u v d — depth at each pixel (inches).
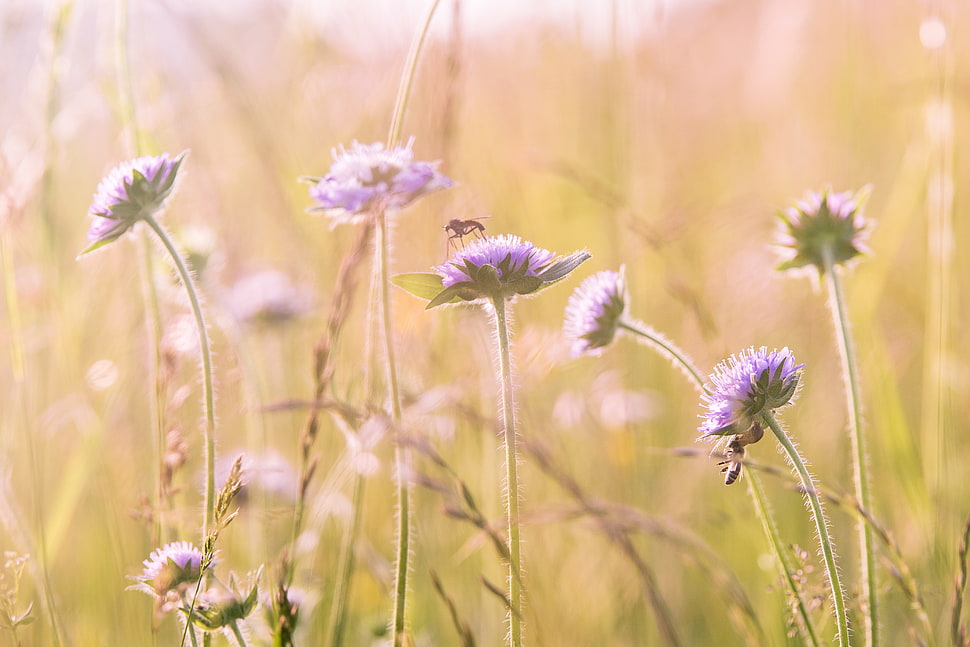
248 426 27.0
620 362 30.2
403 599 21.6
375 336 27.8
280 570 22.0
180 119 30.8
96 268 29.6
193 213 30.9
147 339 28.7
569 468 27.6
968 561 25.0
